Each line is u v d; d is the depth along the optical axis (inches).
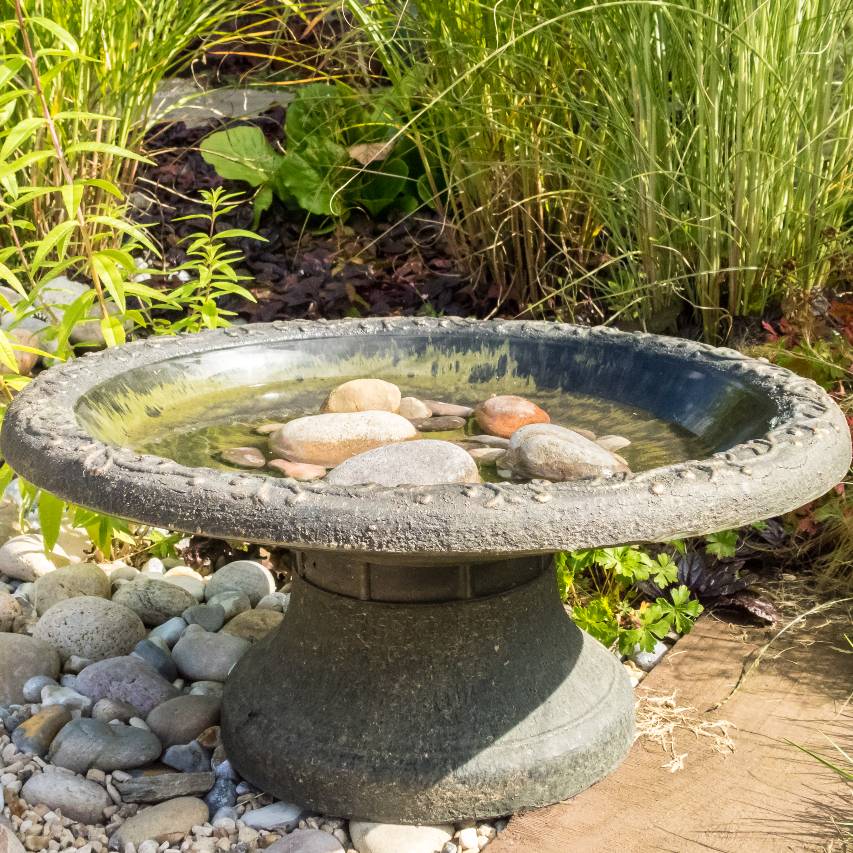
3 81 83.4
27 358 125.5
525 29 117.1
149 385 79.1
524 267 136.3
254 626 93.5
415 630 71.1
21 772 73.1
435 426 78.9
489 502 53.5
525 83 122.3
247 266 156.6
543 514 53.5
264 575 104.5
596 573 103.3
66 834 69.0
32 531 108.5
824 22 110.6
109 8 125.8
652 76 114.2
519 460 69.6
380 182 161.8
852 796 73.0
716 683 87.8
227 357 85.0
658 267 121.1
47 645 87.6
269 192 160.9
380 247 158.2
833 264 121.4
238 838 69.7
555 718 73.0
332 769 69.9
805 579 105.4
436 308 143.1
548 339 87.9
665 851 67.6
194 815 70.7
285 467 70.0
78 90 125.8
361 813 70.1
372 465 64.9
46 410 66.6
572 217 131.5
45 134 126.3
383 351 89.9
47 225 134.6
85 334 132.0
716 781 74.8
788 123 113.3
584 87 122.1
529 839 69.1
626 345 84.0
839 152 115.0
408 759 69.7
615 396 83.0
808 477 60.1
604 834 69.3
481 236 135.0
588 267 134.6
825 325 113.7
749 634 96.0
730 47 110.0
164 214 162.1
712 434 74.2
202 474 57.1
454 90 123.8
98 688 82.2
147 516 56.4
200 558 106.8
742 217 114.1
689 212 119.8
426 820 69.9
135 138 139.0
